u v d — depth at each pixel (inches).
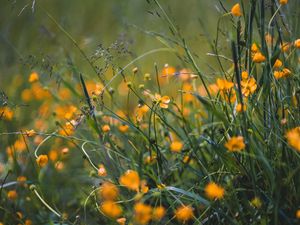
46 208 129.5
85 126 141.8
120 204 117.3
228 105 118.1
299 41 110.0
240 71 114.3
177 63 192.4
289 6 132.6
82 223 126.1
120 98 176.1
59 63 151.2
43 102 181.3
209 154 122.7
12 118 149.9
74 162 153.9
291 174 102.8
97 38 215.6
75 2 258.8
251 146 105.3
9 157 145.3
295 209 106.9
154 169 124.7
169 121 142.3
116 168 121.9
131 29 206.2
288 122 112.0
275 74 111.1
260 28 115.1
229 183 107.2
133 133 137.3
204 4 230.8
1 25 228.7
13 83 185.6
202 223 108.3
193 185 113.5
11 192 125.1
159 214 104.0
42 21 229.8
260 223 106.0
